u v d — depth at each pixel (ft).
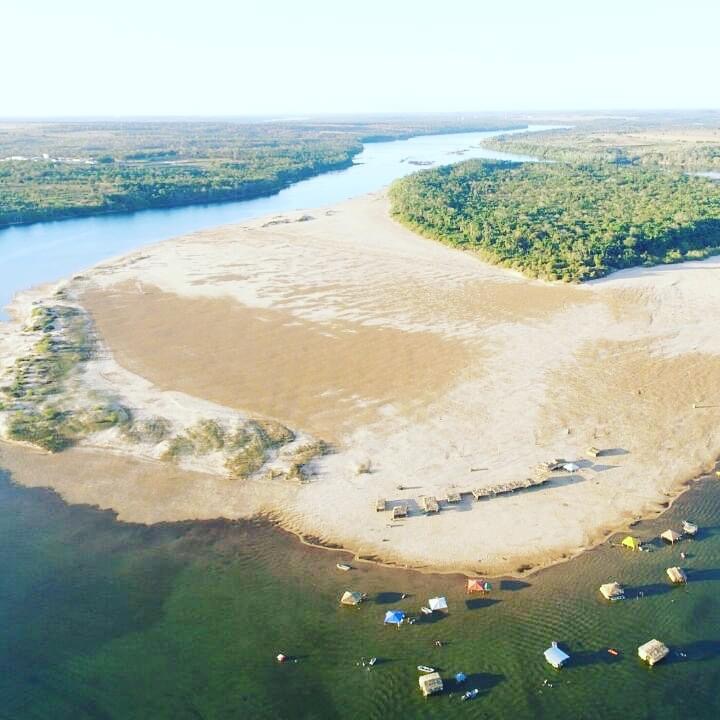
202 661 149.89
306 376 271.28
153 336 312.29
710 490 203.41
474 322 321.11
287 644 153.58
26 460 221.87
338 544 183.73
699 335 304.09
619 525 188.75
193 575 174.50
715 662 147.13
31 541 187.01
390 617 158.30
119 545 185.57
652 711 137.18
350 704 139.74
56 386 263.49
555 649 149.48
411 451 221.05
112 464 218.79
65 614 162.71
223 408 248.32
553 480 206.69
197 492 205.46
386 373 272.10
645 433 231.30
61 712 139.23
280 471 212.23
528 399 251.19
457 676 144.66
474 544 181.78
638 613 159.43
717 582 168.25
